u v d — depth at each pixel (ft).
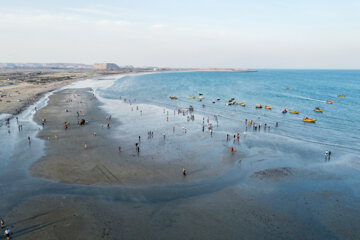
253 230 75.36
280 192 97.50
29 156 126.82
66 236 70.95
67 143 148.05
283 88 518.37
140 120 215.31
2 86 446.19
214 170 115.14
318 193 97.35
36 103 286.46
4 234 71.15
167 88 508.94
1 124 190.29
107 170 112.27
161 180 104.27
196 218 80.33
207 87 538.06
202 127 194.59
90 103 299.17
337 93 428.56
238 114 251.60
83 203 86.58
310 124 210.38
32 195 90.89
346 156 136.77
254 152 139.64
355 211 85.87
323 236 73.77
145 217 80.18
